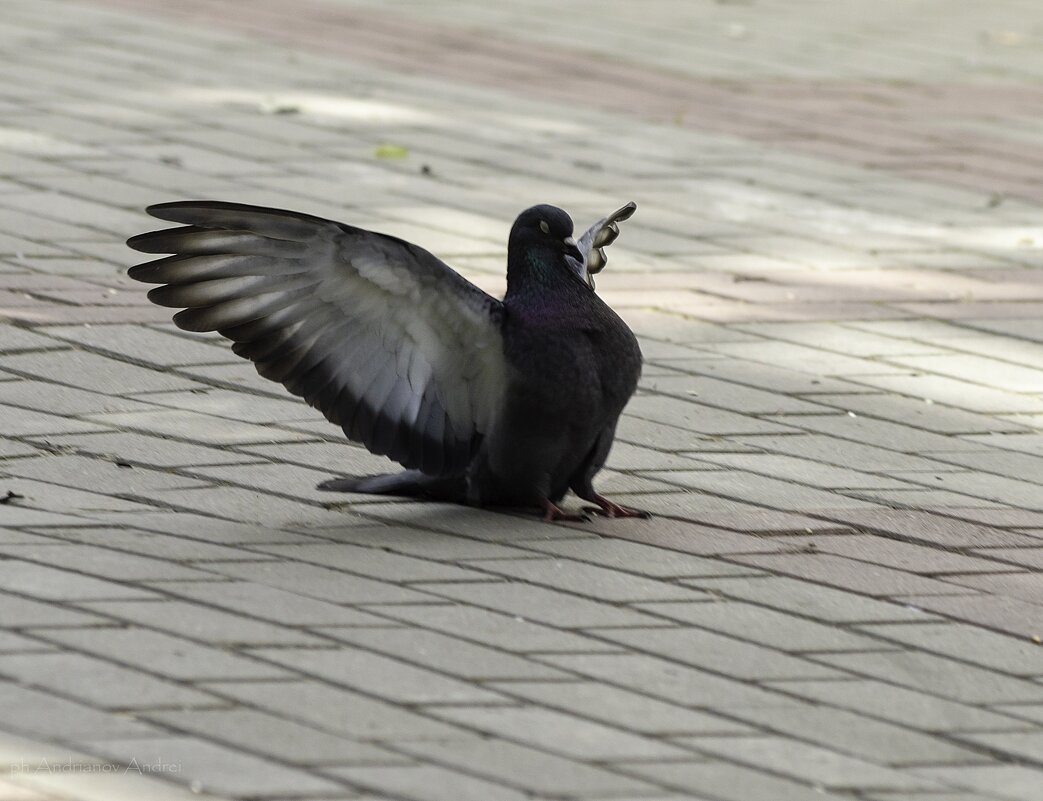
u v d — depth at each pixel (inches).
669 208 665.0
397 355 367.2
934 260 624.7
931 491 417.4
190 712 272.5
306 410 443.8
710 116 820.6
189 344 484.4
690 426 453.7
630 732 279.7
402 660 300.0
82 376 452.8
